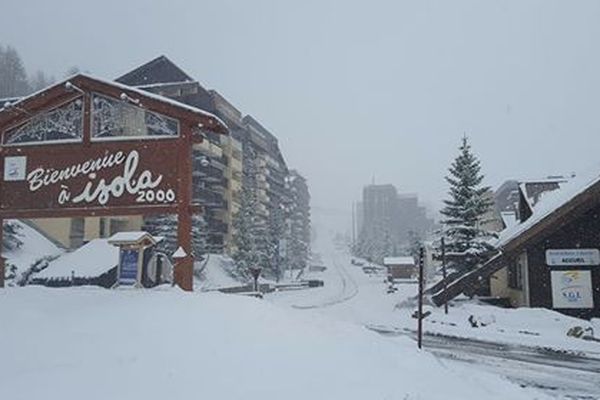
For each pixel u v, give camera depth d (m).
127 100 13.58
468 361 15.52
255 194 81.38
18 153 13.98
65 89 13.84
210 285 51.06
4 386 6.43
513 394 9.71
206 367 7.49
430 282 63.00
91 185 13.58
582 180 29.08
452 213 35.06
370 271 97.25
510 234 32.03
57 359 7.55
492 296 35.88
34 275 39.31
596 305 27.72
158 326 8.95
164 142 13.39
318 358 8.38
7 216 13.80
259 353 8.20
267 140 101.25
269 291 51.94
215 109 69.81
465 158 35.91
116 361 7.49
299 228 138.38
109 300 10.80
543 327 23.44
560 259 28.14
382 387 7.46
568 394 11.72
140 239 19.41
